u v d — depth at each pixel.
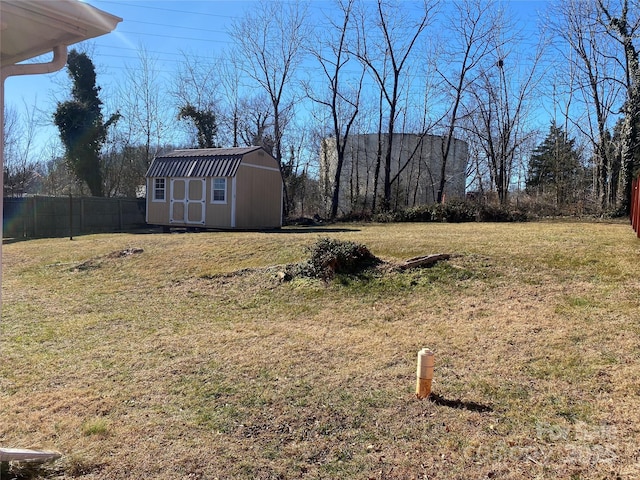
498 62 23.84
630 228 12.40
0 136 2.67
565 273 7.03
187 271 8.96
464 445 3.00
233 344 5.20
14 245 13.84
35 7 2.45
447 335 5.19
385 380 4.07
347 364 4.49
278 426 3.31
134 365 4.62
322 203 31.83
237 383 4.09
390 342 5.09
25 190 27.23
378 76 24.34
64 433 3.22
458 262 7.84
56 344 5.35
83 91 23.11
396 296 6.79
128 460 2.86
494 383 3.88
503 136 24.50
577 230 11.79
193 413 3.53
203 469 2.77
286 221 21.23
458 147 30.67
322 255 7.90
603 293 6.06
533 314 5.59
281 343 5.18
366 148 30.53
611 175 21.02
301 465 2.83
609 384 3.71
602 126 21.47
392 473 2.73
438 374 4.14
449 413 3.42
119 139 28.48
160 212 18.25
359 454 2.94
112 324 6.19
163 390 3.97
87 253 11.06
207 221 17.11
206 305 7.02
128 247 11.33
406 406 3.56
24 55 3.09
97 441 3.10
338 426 3.29
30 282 8.95
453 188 30.78
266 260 9.20
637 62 17.78
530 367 4.16
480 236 10.55
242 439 3.13
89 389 4.02
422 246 9.20
